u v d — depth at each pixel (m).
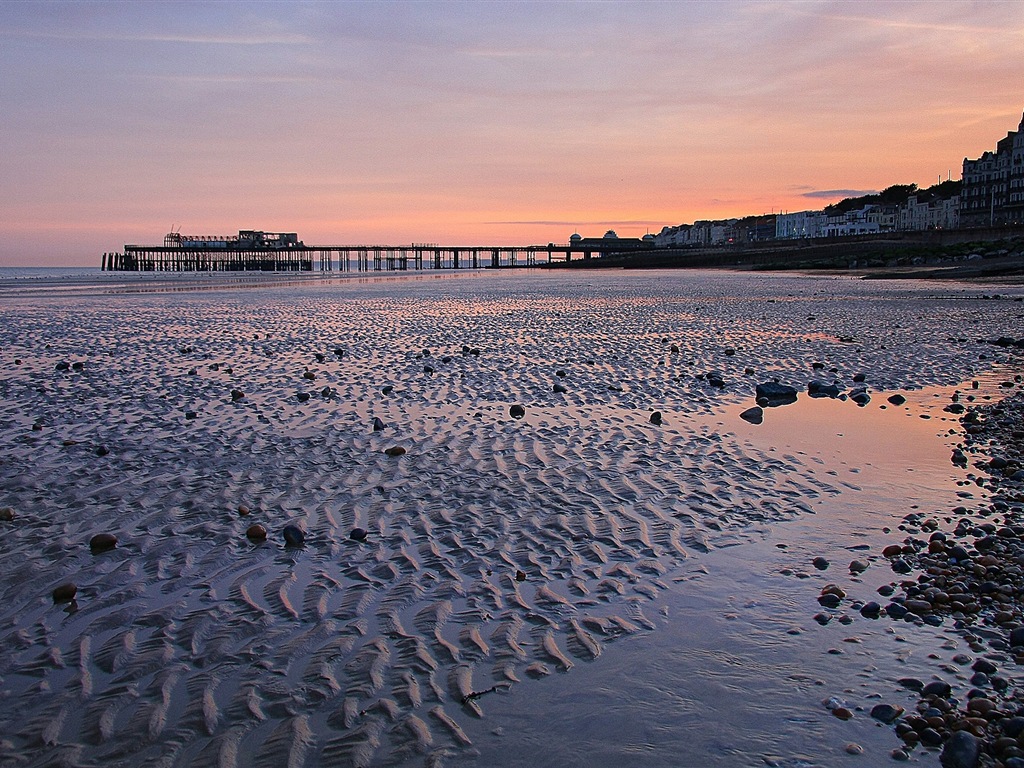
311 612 4.79
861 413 10.71
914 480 7.47
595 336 20.50
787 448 8.73
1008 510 6.53
